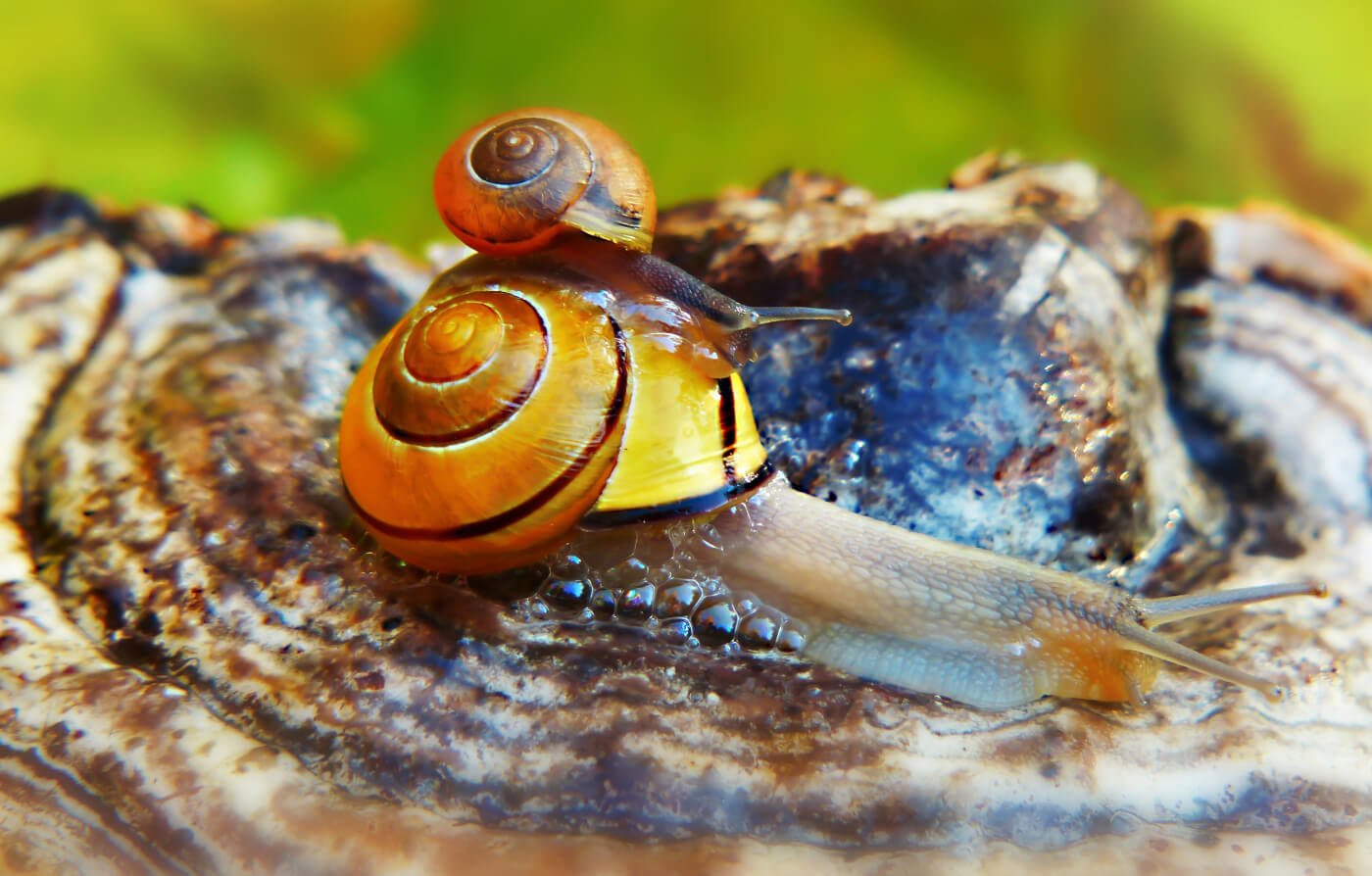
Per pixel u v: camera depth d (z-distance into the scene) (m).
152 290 0.18
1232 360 0.18
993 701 0.15
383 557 0.16
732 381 0.16
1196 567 0.16
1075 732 0.15
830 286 0.16
